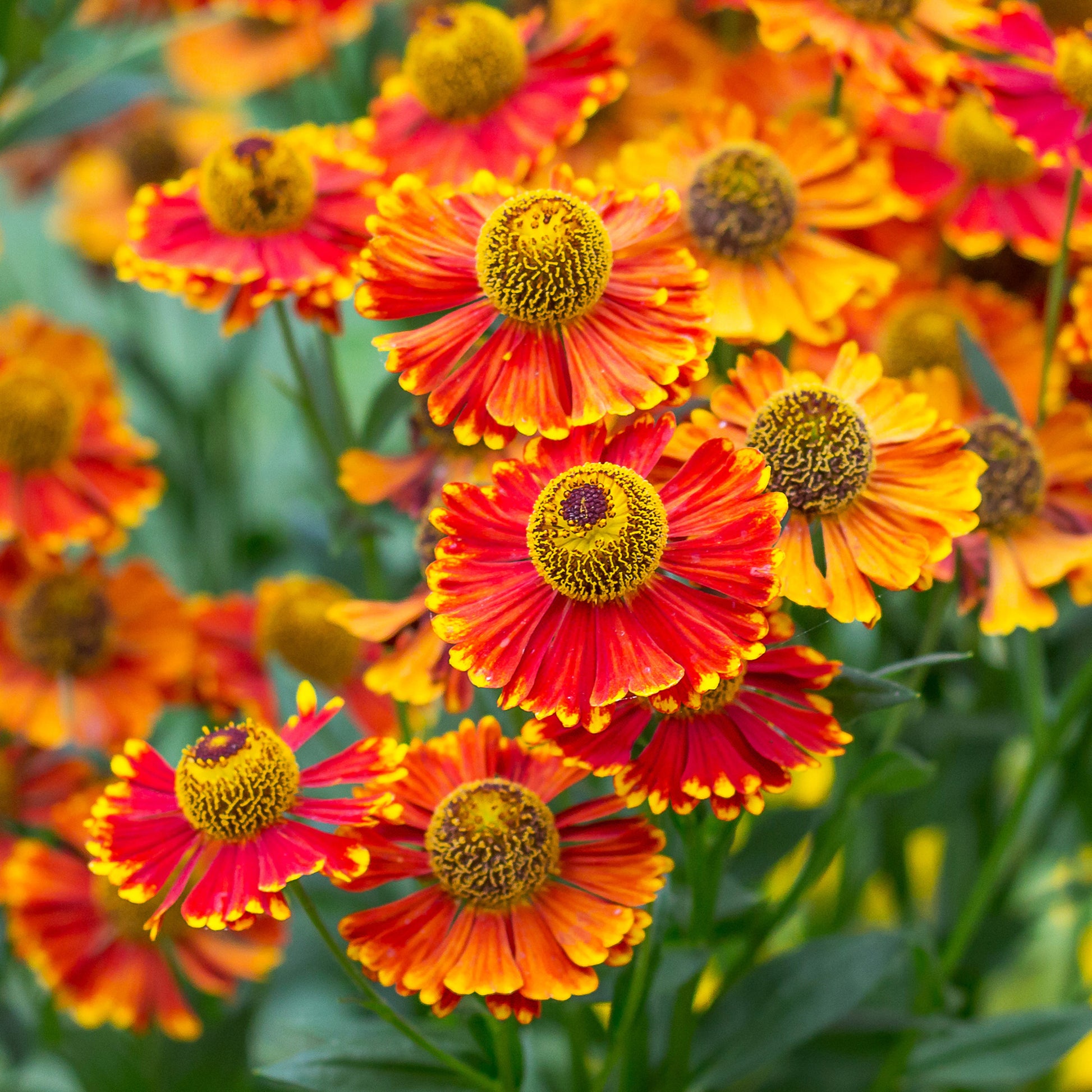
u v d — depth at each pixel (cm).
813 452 67
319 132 79
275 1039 88
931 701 83
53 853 83
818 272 75
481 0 98
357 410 126
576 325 67
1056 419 75
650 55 93
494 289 67
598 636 64
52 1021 83
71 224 128
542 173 78
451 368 66
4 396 86
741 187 75
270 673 83
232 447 111
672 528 65
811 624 68
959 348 79
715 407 68
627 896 66
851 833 79
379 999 67
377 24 103
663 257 68
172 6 107
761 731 66
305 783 67
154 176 129
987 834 84
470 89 78
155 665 87
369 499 77
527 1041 74
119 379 113
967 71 75
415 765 68
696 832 69
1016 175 82
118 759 67
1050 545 74
